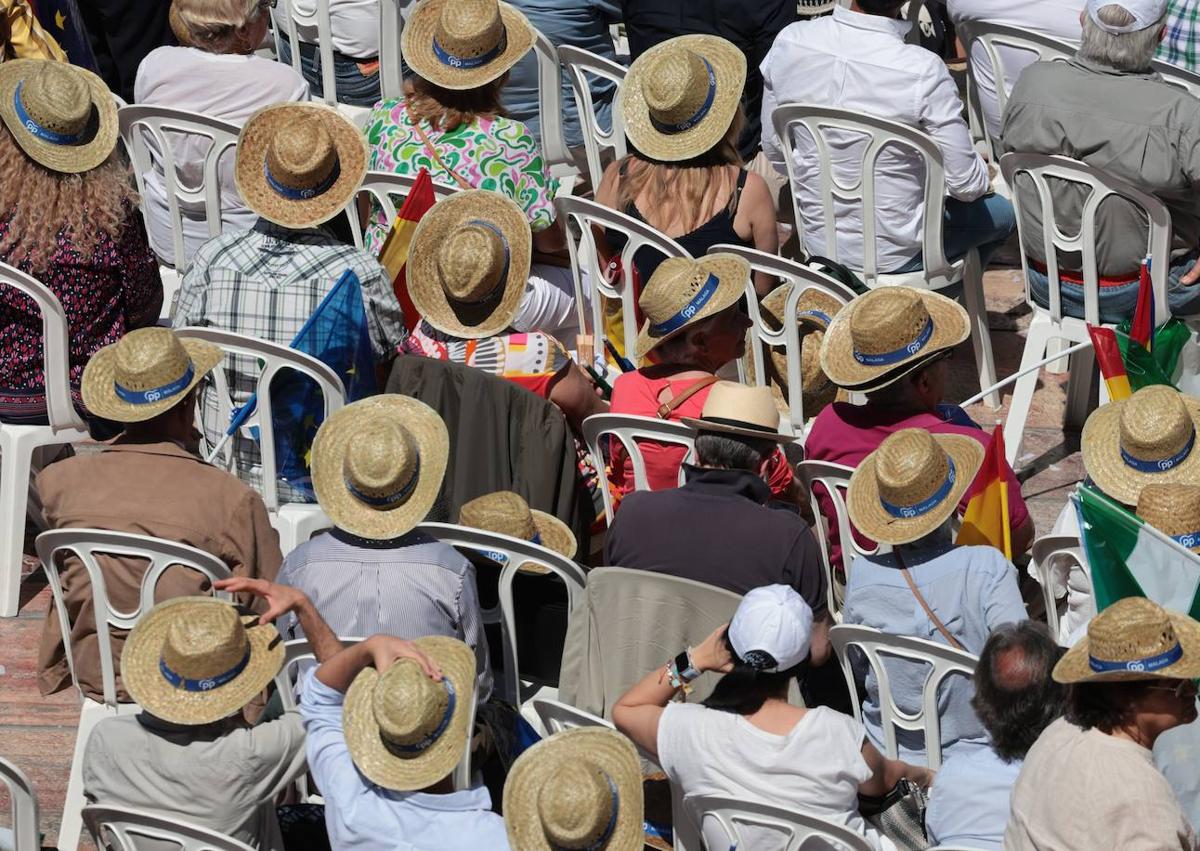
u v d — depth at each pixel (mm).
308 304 17938
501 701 15508
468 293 18234
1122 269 20672
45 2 26719
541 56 25766
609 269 20922
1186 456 16203
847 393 20594
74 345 19500
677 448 17578
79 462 16031
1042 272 21578
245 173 18141
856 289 21094
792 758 13102
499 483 17562
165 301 23047
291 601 13750
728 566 15227
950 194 21922
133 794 13633
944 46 32906
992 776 13242
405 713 12734
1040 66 20781
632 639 15180
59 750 17938
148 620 13859
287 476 18281
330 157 17953
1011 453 21781
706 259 18812
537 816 12320
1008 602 14828
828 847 12914
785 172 25953
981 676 13188
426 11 21281
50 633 16422
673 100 20297
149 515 15688
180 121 21672
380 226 21188
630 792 12461
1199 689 12922
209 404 18188
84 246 19125
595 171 25969
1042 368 24516
